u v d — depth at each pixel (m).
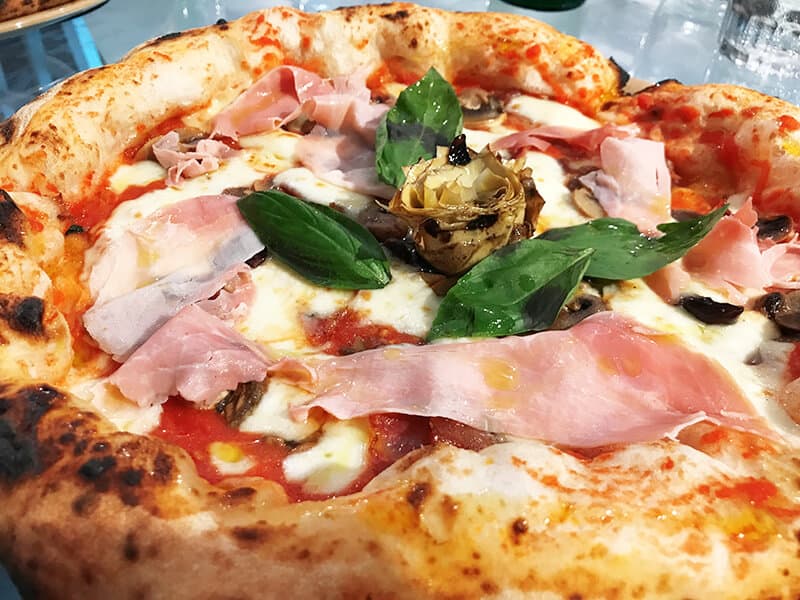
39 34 0.34
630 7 0.40
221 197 0.22
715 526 0.15
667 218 0.24
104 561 0.13
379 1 0.39
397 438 0.17
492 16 0.30
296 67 0.28
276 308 0.20
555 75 0.29
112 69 0.25
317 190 0.24
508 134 0.28
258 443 0.17
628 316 0.20
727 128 0.27
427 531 0.14
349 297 0.21
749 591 0.14
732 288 0.22
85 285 0.20
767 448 0.17
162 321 0.19
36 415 0.15
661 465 0.16
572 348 0.18
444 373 0.18
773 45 0.34
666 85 0.29
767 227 0.24
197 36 0.28
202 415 0.18
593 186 0.25
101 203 0.23
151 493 0.14
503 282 0.19
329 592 0.13
